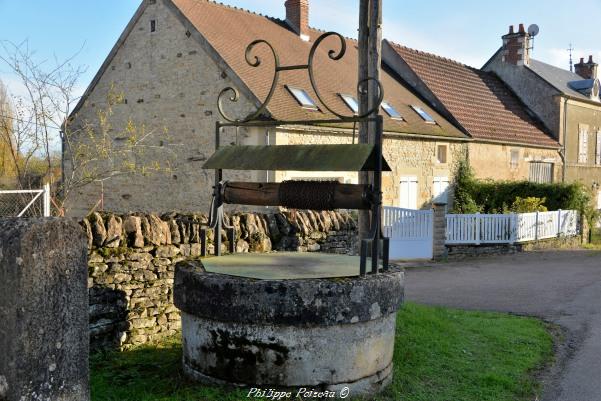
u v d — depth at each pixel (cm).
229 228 636
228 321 436
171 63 1486
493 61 2683
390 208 1394
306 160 484
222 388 441
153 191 1533
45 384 273
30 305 267
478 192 1930
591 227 1972
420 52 2302
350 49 2070
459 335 664
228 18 1642
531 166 2303
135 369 497
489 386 510
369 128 792
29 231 267
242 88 1330
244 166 519
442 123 1914
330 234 847
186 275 466
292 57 1656
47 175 1423
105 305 545
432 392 487
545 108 2494
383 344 470
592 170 2752
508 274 1183
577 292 977
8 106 1384
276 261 547
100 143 1398
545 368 578
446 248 1477
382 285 456
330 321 428
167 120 1502
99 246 547
